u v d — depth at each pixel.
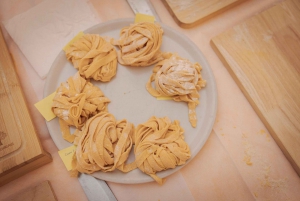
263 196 0.40
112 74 0.42
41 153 0.37
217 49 0.46
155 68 0.43
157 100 0.43
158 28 0.43
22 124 0.38
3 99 0.39
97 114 0.39
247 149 0.42
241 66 0.44
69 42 0.43
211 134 0.43
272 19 0.47
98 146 0.36
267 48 0.45
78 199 0.40
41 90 0.45
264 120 0.42
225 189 0.41
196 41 0.48
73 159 0.38
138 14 0.45
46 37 0.46
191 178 0.41
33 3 0.48
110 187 0.40
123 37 0.44
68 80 0.40
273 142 0.43
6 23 0.46
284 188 0.41
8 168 0.36
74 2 0.48
